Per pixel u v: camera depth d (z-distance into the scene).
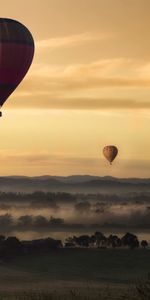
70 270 137.88
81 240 185.12
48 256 161.00
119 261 150.88
